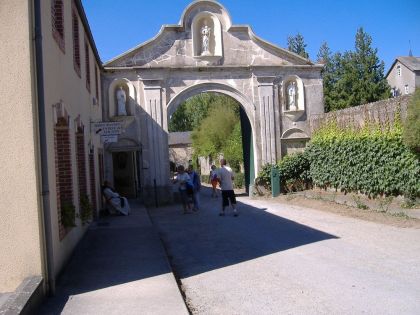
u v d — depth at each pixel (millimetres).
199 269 9062
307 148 22703
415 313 5766
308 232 12242
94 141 16859
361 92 44625
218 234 13188
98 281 7723
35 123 6793
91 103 16453
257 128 23047
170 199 22094
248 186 24906
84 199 12320
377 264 8359
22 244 6680
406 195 15477
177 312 6051
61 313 6051
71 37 11453
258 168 23094
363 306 6117
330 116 20688
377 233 11430
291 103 23312
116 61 21719
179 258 10266
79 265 8953
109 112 21672
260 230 13281
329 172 20531
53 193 7688
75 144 11305
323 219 14391
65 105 9711
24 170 6699
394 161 15836
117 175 27172
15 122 6695
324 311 6016
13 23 6734
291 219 14906
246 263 9242
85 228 13203
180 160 64125
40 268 6703
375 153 16859
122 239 12023
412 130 13805
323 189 21469
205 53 22422
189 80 22469
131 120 21891
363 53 46031
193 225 15336
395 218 13352
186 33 22438
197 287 7711
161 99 22156
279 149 23219
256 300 6723
